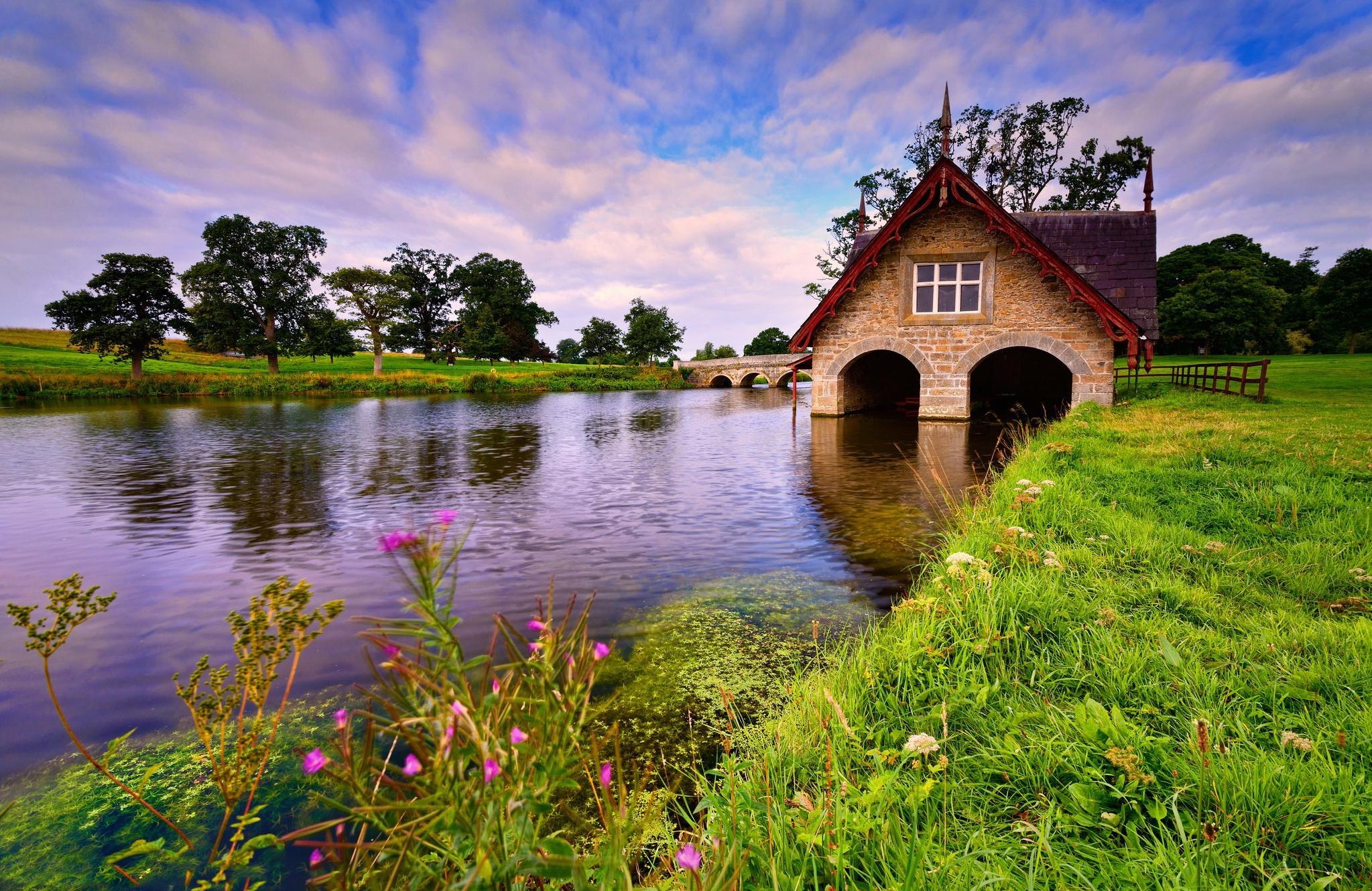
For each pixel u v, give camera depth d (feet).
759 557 24.56
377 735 12.42
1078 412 52.34
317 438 69.87
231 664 16.81
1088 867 6.70
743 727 12.28
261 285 195.21
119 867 9.27
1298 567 16.92
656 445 62.23
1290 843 6.91
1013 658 12.44
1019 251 63.05
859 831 6.97
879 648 13.00
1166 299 214.07
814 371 74.02
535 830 4.85
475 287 274.77
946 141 62.13
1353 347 203.00
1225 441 33.42
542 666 5.05
